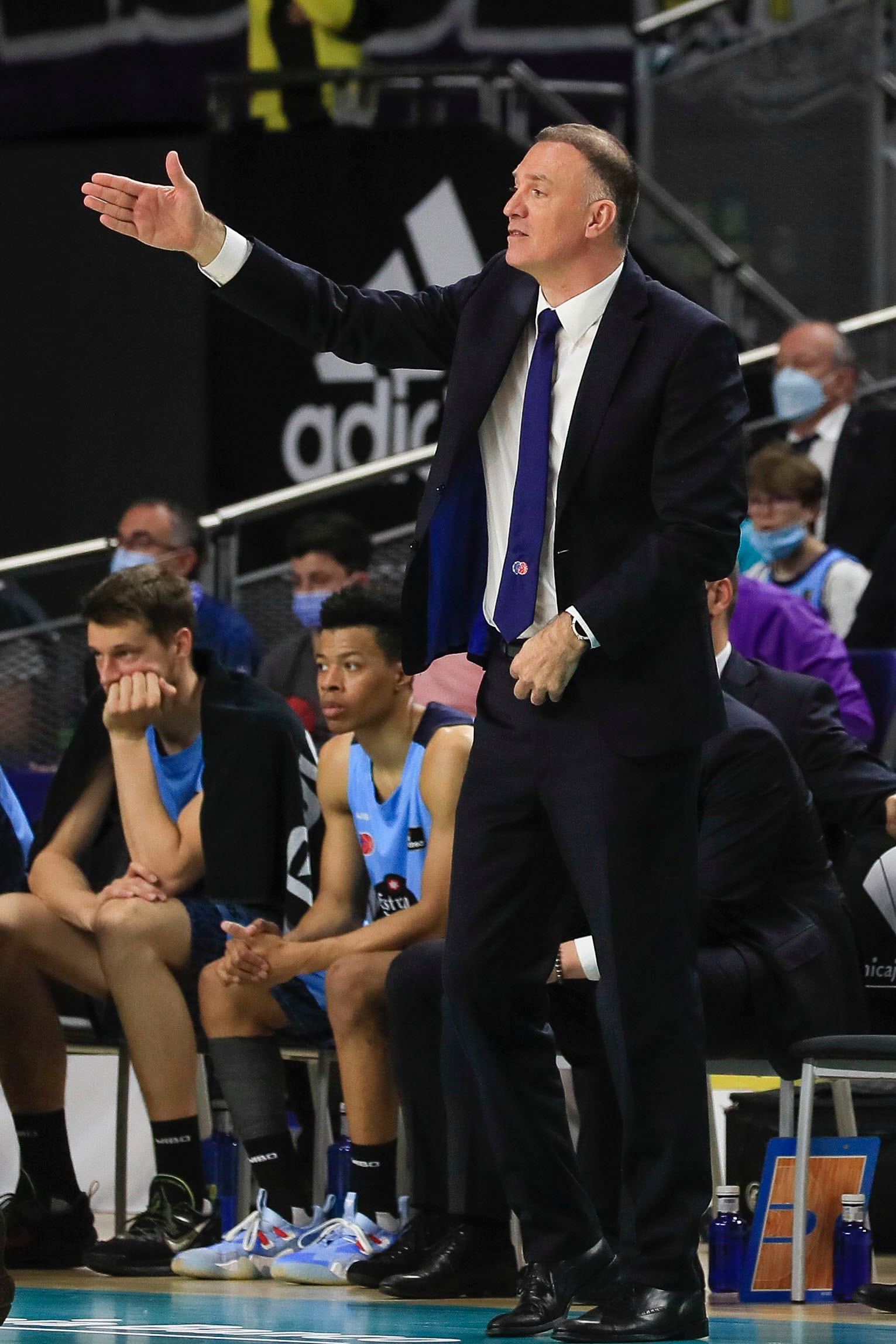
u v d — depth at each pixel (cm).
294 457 3216
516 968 912
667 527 852
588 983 1158
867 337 2667
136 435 3353
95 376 3378
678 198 3069
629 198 888
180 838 1366
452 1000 919
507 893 905
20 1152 1319
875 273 2939
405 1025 1170
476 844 909
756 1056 1251
